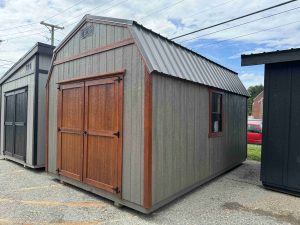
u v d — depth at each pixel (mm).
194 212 3912
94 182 4531
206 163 5492
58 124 5535
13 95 7695
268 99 5137
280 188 4980
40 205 4141
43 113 6598
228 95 6742
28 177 5926
